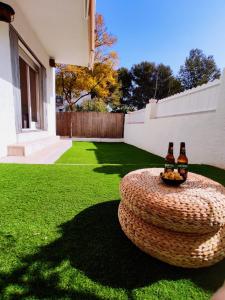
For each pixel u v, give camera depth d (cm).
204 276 119
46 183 249
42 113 589
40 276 113
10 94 352
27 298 100
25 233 150
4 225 158
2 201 197
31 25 462
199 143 434
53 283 109
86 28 472
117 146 922
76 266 121
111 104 1881
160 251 119
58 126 1177
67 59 704
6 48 332
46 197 211
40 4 383
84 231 156
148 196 125
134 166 363
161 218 116
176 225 114
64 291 105
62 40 542
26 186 236
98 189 240
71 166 340
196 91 465
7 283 107
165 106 639
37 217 172
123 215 146
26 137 433
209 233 120
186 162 171
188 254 115
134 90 2441
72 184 252
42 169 306
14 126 372
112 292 106
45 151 461
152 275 118
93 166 349
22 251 131
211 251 117
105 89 1702
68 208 191
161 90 2431
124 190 142
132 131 1005
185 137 491
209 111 406
